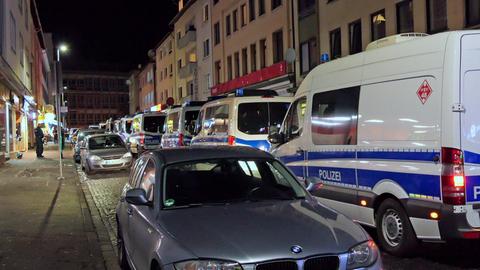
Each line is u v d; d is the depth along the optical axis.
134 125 26.31
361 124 6.84
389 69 6.37
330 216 4.50
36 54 44.50
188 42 45.72
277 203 4.83
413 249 6.07
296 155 8.54
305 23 25.75
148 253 4.33
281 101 11.08
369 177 6.64
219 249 3.79
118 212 6.28
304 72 26.05
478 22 15.62
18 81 25.81
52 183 14.80
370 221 6.69
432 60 5.75
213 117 12.07
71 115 102.56
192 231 4.10
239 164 5.38
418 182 5.85
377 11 20.42
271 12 29.59
